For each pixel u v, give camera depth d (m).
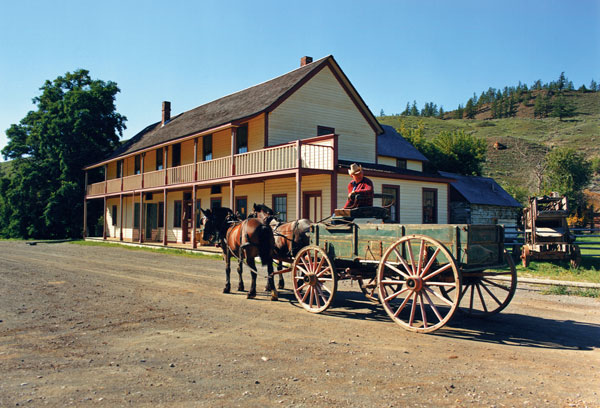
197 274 13.45
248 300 9.19
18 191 37.94
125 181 30.42
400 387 4.43
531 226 14.81
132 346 5.88
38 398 4.14
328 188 18.25
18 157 41.09
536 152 94.19
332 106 23.25
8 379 4.64
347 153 23.70
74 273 13.70
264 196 21.91
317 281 7.92
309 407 3.95
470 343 6.04
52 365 5.09
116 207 36.47
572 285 10.78
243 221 9.62
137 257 19.36
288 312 8.02
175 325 7.03
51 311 8.09
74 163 38.19
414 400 4.11
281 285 10.56
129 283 11.59
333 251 7.87
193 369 4.96
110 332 6.59
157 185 26.61
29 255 20.62
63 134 38.03
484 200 29.73
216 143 24.52
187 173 24.00
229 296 9.66
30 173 37.91
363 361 5.25
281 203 20.86
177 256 19.86
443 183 23.61
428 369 4.97
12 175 41.56
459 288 5.97
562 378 4.71
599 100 195.12
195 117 28.52
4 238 39.12
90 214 38.75
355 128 24.22
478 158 45.81
